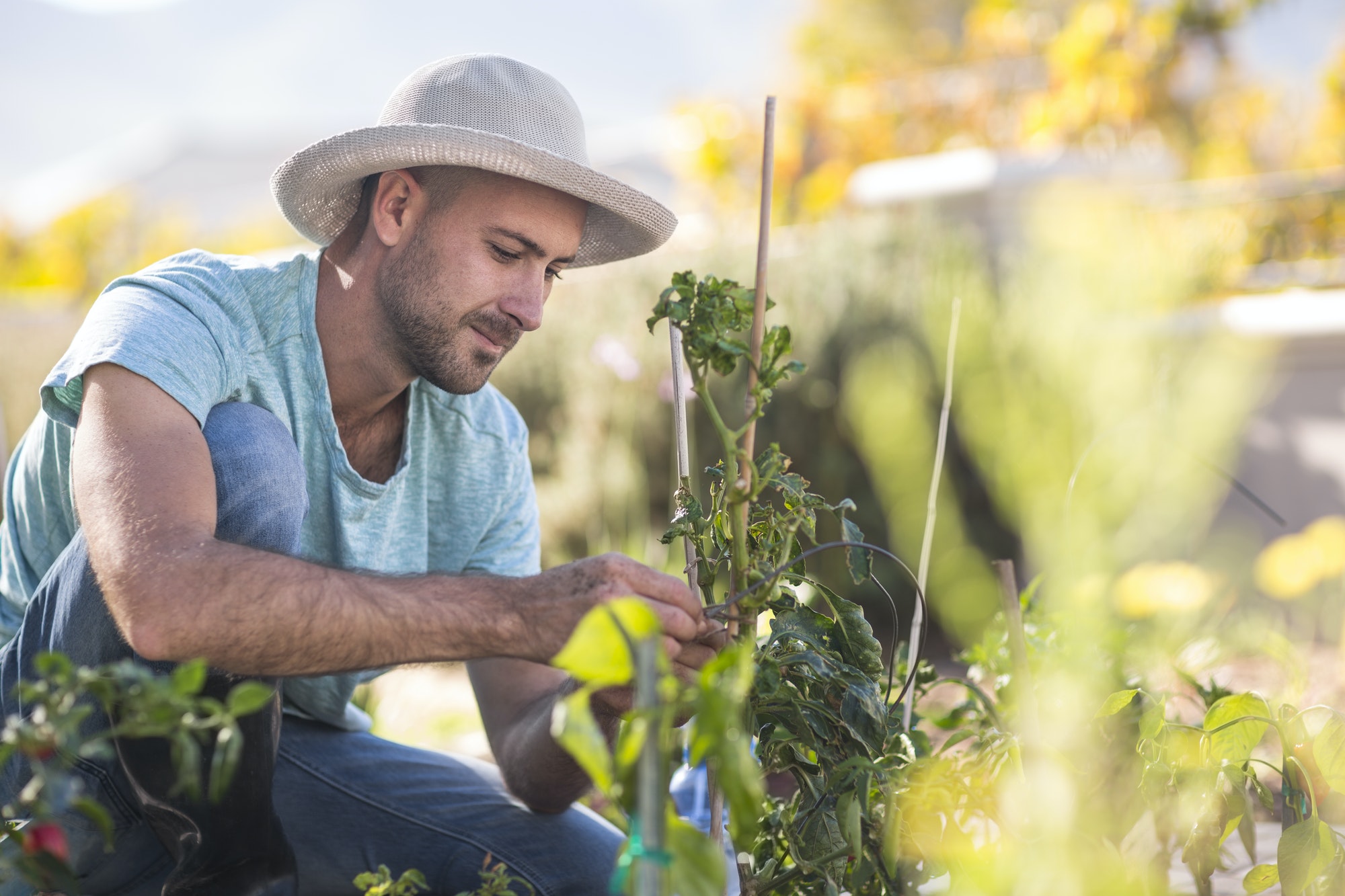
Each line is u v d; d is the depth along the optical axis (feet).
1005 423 7.86
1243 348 12.82
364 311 5.52
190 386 4.81
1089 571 5.44
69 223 39.47
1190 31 21.15
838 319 14.83
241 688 2.95
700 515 4.23
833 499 14.55
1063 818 3.54
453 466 6.24
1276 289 16.44
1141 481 6.15
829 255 15.87
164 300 5.12
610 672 2.75
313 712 6.34
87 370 4.71
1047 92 22.41
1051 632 5.30
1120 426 5.56
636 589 3.93
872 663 4.26
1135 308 6.96
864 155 25.18
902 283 14.79
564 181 5.18
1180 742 4.47
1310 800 4.21
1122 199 15.72
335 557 5.82
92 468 4.44
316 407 5.57
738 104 26.89
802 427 14.88
